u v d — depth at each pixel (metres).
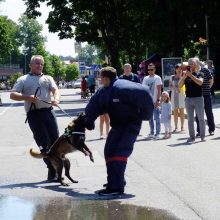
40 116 9.40
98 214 6.76
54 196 7.96
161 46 40.78
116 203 7.43
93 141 15.06
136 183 8.91
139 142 14.52
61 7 50.16
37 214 6.75
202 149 12.78
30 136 17.22
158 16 39.94
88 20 50.72
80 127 8.74
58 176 8.91
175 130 17.14
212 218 6.63
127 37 50.50
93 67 57.50
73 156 12.02
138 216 6.66
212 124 15.55
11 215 6.71
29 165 11.07
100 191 8.05
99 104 8.20
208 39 40.38
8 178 9.61
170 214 6.80
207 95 15.47
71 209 7.04
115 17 48.88
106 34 50.88
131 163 10.97
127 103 8.03
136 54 58.62
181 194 8.02
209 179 9.12
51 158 8.95
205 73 15.44
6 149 13.76
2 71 136.62
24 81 9.37
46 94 9.43
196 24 43.25
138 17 41.62
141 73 36.28
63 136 8.84
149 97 8.10
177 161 11.10
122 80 8.19
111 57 51.84
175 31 40.06
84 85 49.56
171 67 26.55
